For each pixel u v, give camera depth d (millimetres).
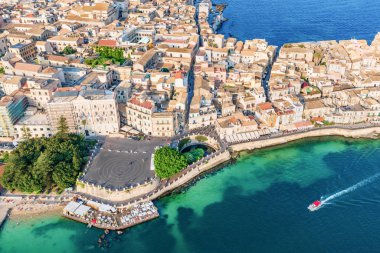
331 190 176250
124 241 152750
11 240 154000
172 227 159125
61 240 153500
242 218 162875
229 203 171250
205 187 181500
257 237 153500
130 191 169000
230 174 189750
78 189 174000
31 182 168500
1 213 164875
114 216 162125
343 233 153750
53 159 176625
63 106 196625
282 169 191875
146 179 174500
